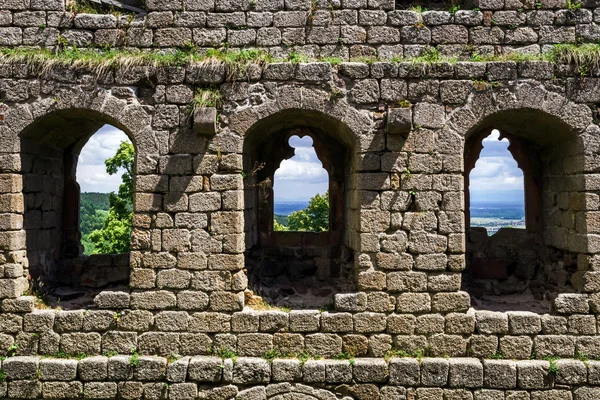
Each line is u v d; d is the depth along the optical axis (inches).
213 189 374.3
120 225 788.0
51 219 452.8
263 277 476.4
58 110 377.7
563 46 380.2
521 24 399.2
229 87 377.1
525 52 397.4
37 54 380.5
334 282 470.3
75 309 396.5
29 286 402.9
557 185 422.9
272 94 375.6
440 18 399.9
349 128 374.6
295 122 450.6
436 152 372.2
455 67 373.7
